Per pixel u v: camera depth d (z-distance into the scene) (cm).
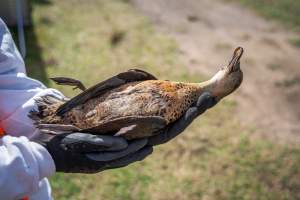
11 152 113
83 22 673
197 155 438
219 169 425
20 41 586
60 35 631
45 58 572
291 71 606
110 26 669
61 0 730
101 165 119
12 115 138
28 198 136
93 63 574
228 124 483
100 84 121
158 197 390
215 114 494
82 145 116
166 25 698
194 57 616
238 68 128
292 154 451
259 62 623
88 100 121
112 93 121
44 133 123
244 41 678
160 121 117
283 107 530
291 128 493
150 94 121
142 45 627
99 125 117
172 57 607
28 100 139
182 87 125
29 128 137
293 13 770
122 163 120
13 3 606
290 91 561
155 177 409
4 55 137
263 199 399
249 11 774
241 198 397
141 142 119
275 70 606
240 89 553
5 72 139
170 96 122
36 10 683
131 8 738
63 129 118
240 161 436
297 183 416
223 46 656
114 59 588
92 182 395
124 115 119
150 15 722
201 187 403
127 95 121
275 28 727
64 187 387
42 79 529
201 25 715
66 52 591
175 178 410
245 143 459
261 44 671
